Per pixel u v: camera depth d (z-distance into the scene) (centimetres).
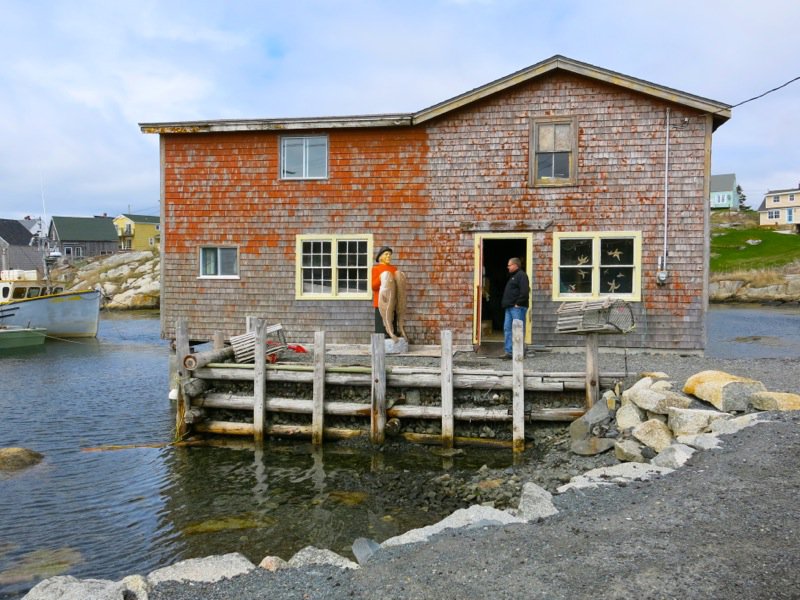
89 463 1020
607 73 1325
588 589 422
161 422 1320
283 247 1504
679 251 1338
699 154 1325
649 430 809
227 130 1493
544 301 1388
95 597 443
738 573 428
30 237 8006
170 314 1547
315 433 1068
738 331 3053
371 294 1473
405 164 1448
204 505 826
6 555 686
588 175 1368
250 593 459
